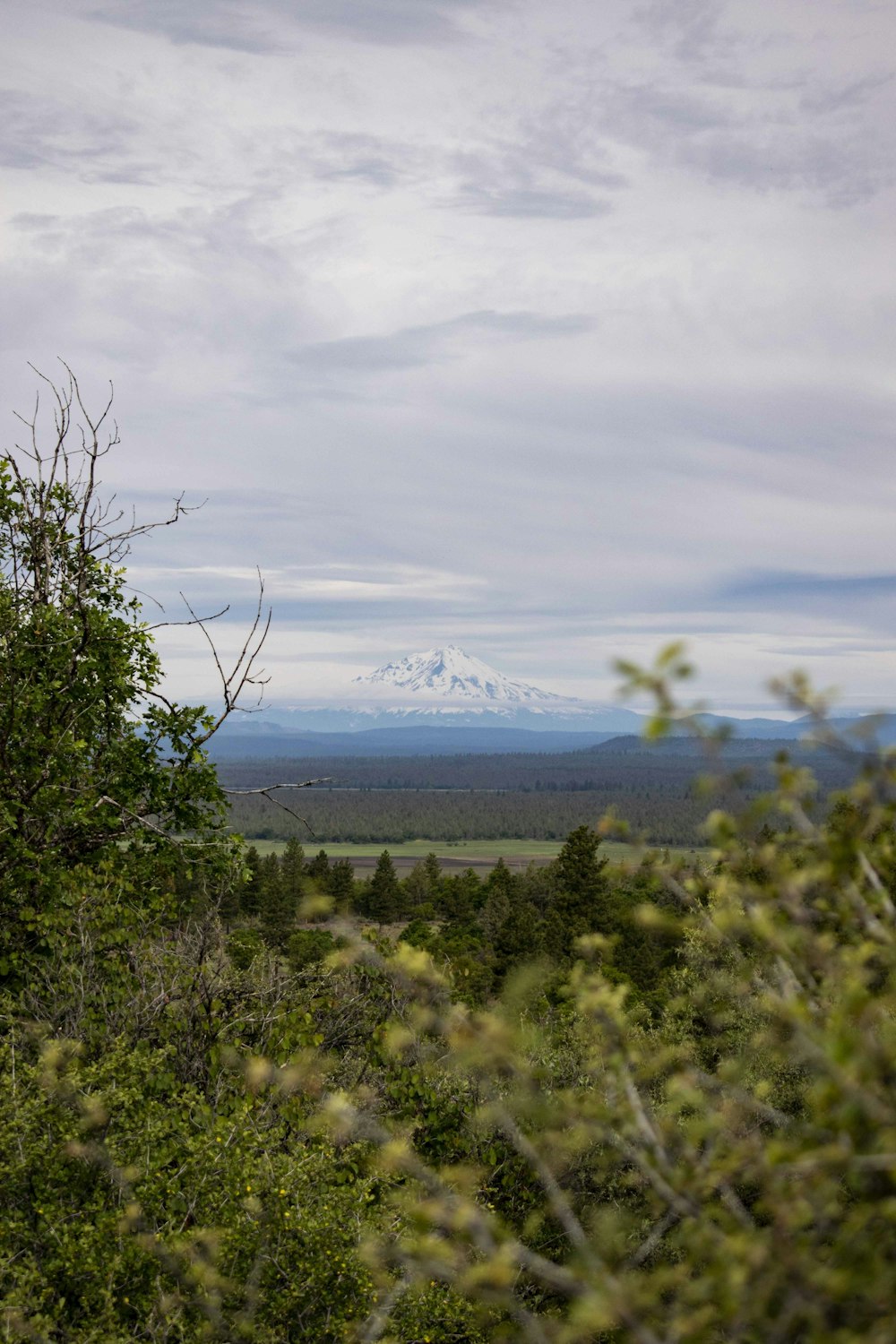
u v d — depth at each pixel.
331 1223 5.82
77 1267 5.57
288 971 10.05
